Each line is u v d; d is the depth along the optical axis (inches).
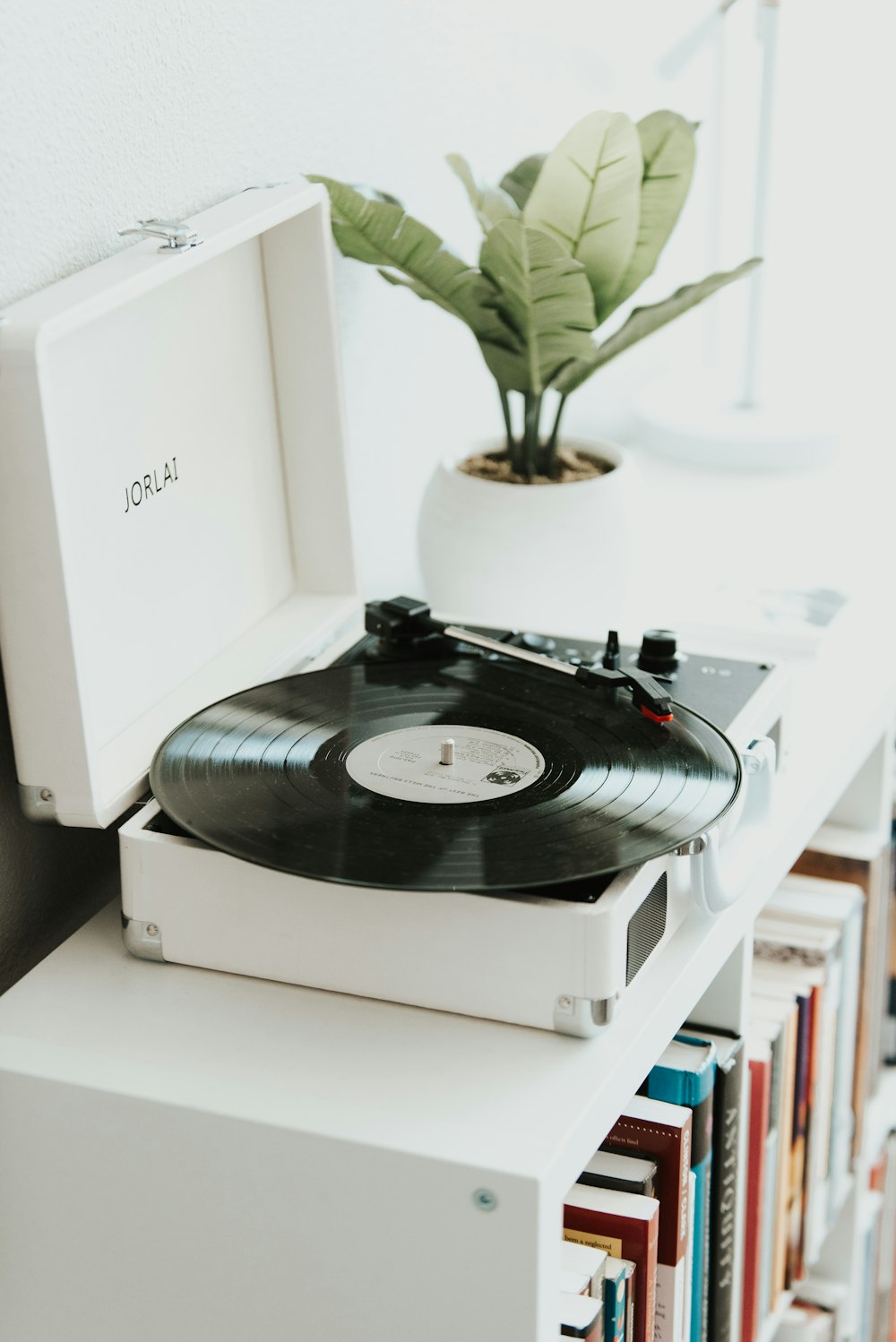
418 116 47.8
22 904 32.6
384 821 27.2
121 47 32.3
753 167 75.1
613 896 26.7
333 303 36.3
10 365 25.4
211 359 34.4
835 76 74.5
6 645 27.8
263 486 37.6
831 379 72.7
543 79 55.4
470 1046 27.2
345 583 39.4
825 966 44.6
